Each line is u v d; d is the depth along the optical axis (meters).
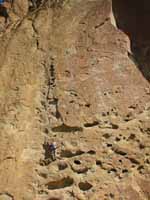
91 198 18.33
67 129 19.75
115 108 20.03
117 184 18.56
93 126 19.70
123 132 19.55
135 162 19.03
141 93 20.38
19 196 18.45
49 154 19.28
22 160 19.17
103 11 22.14
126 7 23.91
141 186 18.58
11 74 21.12
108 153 19.14
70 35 21.86
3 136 19.53
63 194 18.55
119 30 21.72
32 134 19.70
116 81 20.59
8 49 21.88
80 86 20.50
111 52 21.22
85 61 21.06
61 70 20.94
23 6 23.84
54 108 20.20
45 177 18.91
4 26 23.27
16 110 20.17
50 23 22.50
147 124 19.73
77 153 19.20
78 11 22.58
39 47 21.80
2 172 18.88
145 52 23.19
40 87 20.78
